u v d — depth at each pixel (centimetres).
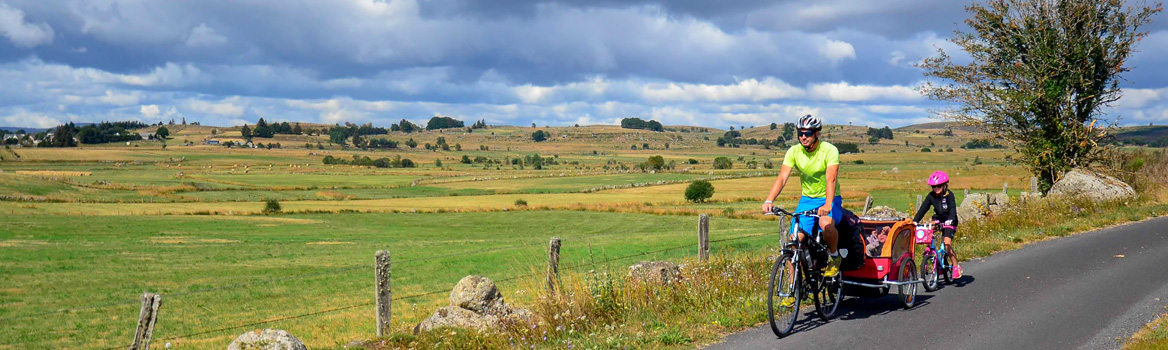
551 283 830
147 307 782
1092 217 1672
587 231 5878
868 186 8494
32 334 2142
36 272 3562
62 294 2950
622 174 15538
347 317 1998
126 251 4444
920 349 620
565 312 738
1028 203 1738
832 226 673
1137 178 2502
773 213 684
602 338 676
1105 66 2580
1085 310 755
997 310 768
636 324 723
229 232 5900
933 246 916
